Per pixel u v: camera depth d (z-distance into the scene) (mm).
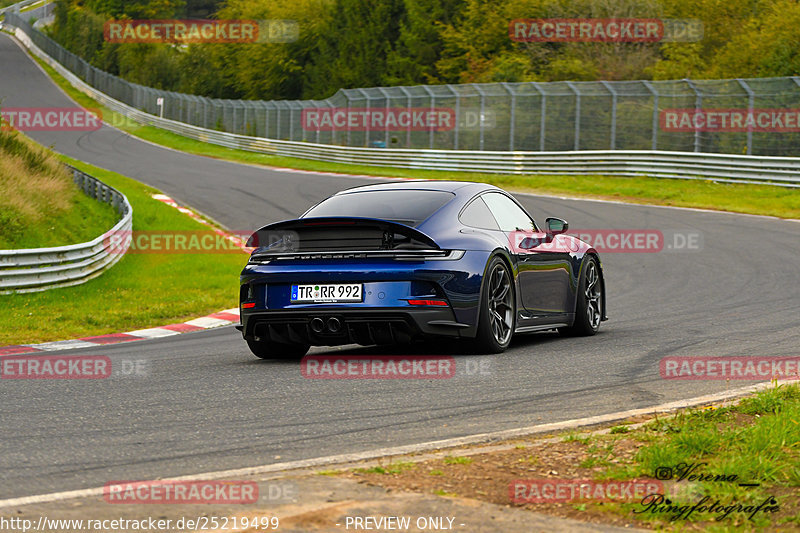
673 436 10859
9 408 14578
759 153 75625
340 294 17312
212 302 35625
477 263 17844
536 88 92875
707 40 123312
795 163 67688
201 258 49562
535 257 20094
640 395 14516
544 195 73938
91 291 38094
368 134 111312
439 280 17141
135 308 34312
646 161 79188
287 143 124500
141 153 130000
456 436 12055
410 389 15227
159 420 13344
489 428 12461
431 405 13984
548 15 131625
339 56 189125
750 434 10766
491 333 18344
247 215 69750
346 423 12906
